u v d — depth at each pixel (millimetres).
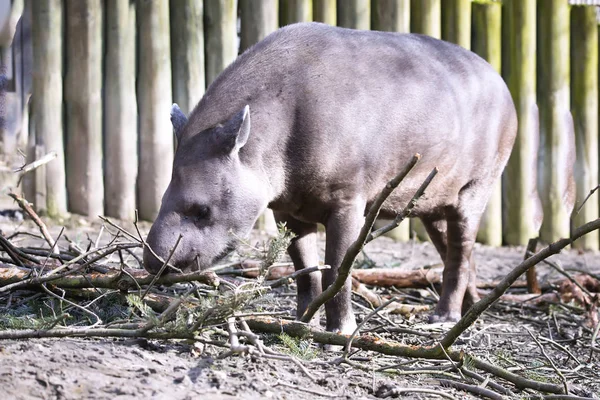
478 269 10055
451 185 7113
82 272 5699
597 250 12062
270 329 5211
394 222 4723
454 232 7441
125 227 10516
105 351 4535
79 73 10719
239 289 4820
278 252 4965
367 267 8656
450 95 6844
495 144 7434
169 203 5746
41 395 3846
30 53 10688
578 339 6816
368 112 6230
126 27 10758
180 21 10914
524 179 11750
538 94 11953
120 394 3949
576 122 12156
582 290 7480
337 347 5621
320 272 6676
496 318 7562
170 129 10953
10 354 4281
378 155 6301
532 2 11727
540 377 5359
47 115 10688
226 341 5000
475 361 4992
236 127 5723
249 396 4141
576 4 12086
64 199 10812
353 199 6227
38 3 10617
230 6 10992
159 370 4328
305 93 6062
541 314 7879
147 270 5629
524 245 11789
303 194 6176
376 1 11445
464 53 7414
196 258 5707
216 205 5762
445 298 7441
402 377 5082
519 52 11711
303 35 6320
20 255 6297
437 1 11578
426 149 6641
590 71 12117
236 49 11094
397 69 6520
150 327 4613
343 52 6320
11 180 11555
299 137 6035
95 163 10805
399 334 6555
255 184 5906
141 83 10859
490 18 11680
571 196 11734
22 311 5590
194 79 10945
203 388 4164
